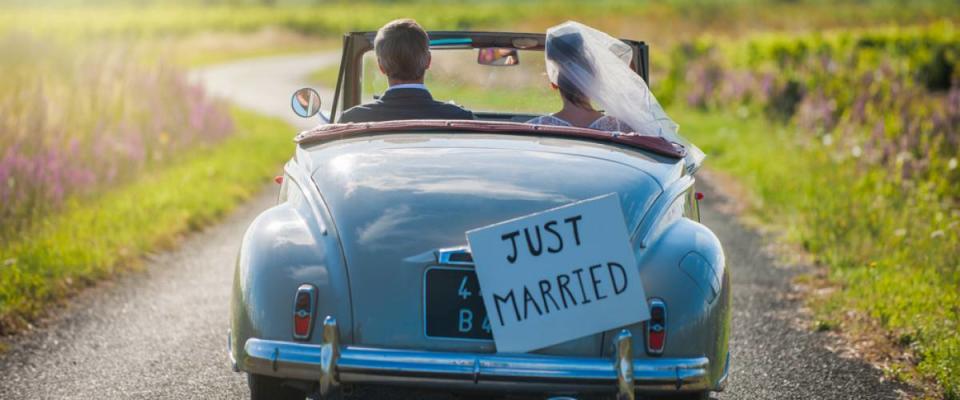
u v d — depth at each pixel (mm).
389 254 5070
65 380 7031
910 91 20781
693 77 32812
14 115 14180
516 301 4977
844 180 14453
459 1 198875
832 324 8555
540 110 8594
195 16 124312
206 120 20562
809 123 20219
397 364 4859
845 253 10859
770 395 6934
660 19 87938
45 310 8719
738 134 22984
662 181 5672
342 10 158625
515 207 5176
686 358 5016
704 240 5414
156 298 9391
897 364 7461
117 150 15250
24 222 10781
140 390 6875
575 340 5027
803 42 40875
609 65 6527
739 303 9398
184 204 13414
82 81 18422
